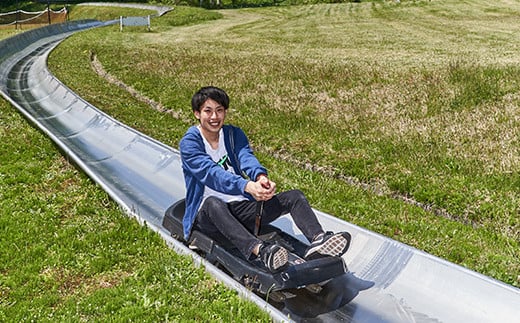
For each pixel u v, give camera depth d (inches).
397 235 228.4
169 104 505.4
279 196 171.6
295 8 2170.3
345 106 454.0
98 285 177.6
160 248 197.5
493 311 150.8
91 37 1155.9
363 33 1206.3
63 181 283.6
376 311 160.7
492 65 572.7
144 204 263.1
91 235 211.5
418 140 350.6
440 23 1368.1
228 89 546.0
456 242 219.3
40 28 1234.6
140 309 157.6
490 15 1529.3
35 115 506.6
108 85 623.2
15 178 283.6
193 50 894.4
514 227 236.8
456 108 427.8
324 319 157.8
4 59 868.6
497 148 324.8
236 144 180.2
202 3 2758.4
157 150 306.3
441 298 160.6
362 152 333.4
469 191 269.4
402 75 556.7
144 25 1563.7
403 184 283.9
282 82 565.0
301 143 359.9
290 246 177.6
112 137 362.0
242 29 1454.2
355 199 270.8
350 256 185.5
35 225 222.7
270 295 164.1
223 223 164.9
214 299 163.6
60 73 699.4
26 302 165.2
